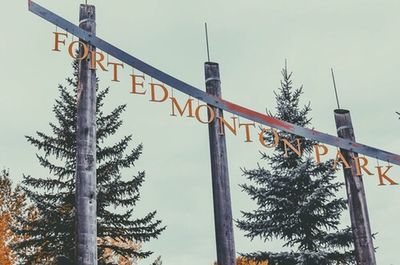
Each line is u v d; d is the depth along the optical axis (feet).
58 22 26.81
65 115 54.75
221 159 28.35
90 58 26.81
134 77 27.68
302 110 61.46
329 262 55.98
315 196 55.98
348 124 32.63
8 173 69.15
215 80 30.07
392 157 32.19
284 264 56.65
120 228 53.01
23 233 51.24
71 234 50.21
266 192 58.95
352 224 31.19
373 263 30.27
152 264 55.36
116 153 55.06
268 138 60.44
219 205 27.68
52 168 52.70
